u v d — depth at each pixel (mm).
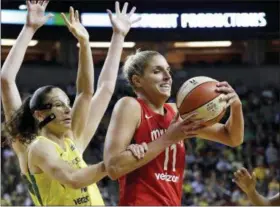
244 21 17875
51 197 3250
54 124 3320
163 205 2955
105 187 13484
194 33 17922
